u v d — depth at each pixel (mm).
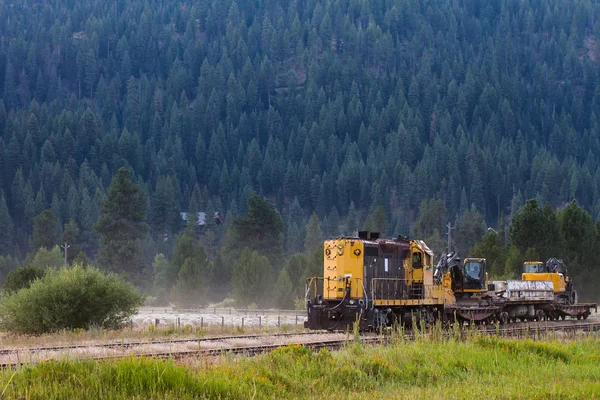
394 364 48812
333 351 56094
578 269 172875
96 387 36750
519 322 103812
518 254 164000
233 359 49281
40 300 84500
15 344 68188
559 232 176250
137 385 37469
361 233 81188
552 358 55344
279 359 47281
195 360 47875
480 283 98000
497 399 39625
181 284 195125
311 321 78625
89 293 86125
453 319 88875
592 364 53500
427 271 84375
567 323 103125
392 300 77812
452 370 48500
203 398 36531
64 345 64500
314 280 80875
